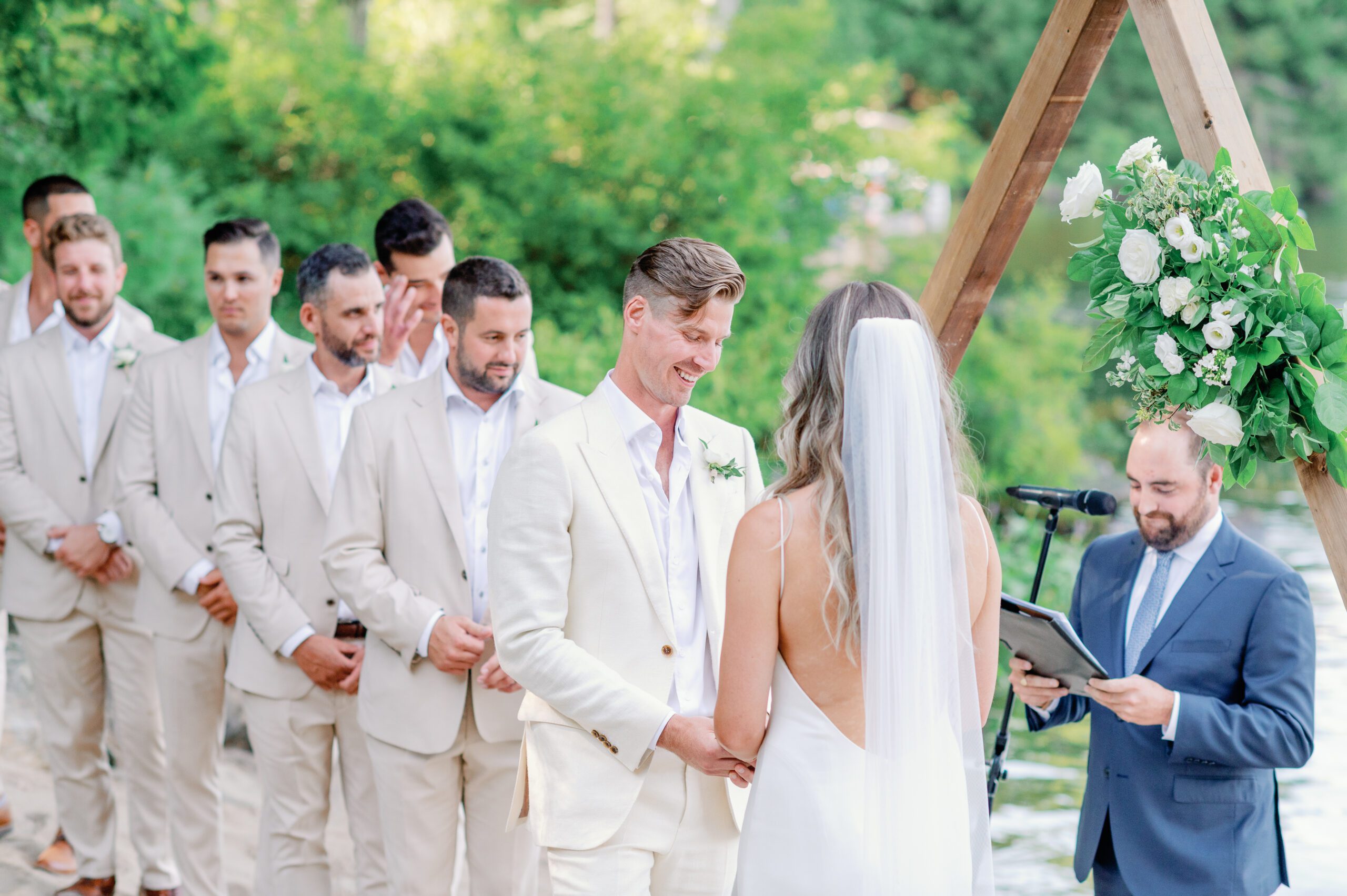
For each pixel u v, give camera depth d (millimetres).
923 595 2160
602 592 2643
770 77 9797
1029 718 3088
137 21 7152
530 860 3008
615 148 9258
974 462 2398
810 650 2240
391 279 4508
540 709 2674
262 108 9867
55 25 7035
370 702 3318
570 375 8133
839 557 2186
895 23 19156
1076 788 5293
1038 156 3004
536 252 9492
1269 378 2404
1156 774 2770
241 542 3584
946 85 19484
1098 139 18094
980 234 3121
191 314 8555
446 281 3312
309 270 3646
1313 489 2420
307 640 3510
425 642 3203
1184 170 2473
